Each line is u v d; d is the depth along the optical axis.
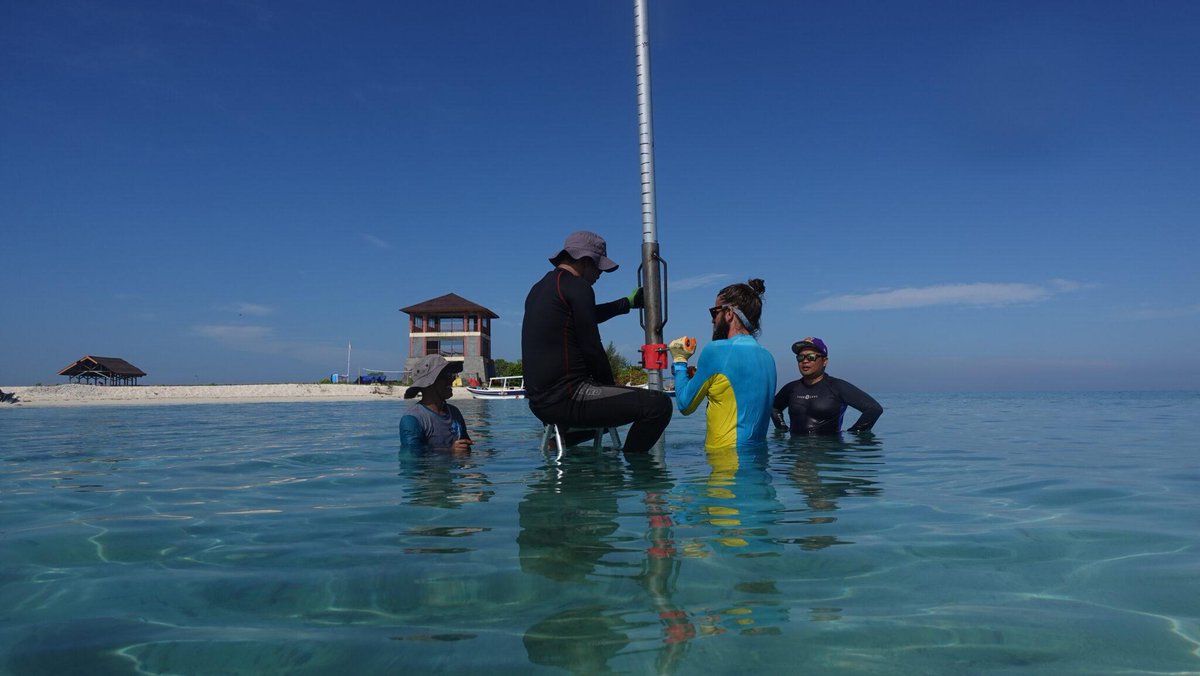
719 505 2.74
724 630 1.38
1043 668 1.21
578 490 3.14
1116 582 1.70
